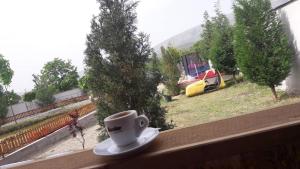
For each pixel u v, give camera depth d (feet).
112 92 24.85
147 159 4.31
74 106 128.06
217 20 62.49
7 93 141.59
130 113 4.69
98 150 4.78
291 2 34.68
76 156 5.29
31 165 5.42
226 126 4.74
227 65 59.52
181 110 47.26
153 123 24.93
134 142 4.67
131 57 25.02
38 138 57.16
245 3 36.45
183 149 4.23
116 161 4.42
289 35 36.81
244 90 49.49
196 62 83.05
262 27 35.58
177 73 73.10
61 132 58.59
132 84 24.97
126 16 25.34
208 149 4.18
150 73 26.25
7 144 50.24
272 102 35.76
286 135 4.07
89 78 25.49
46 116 112.27
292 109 4.83
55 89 182.09
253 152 4.15
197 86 60.95
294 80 37.45
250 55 36.27
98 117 25.34
